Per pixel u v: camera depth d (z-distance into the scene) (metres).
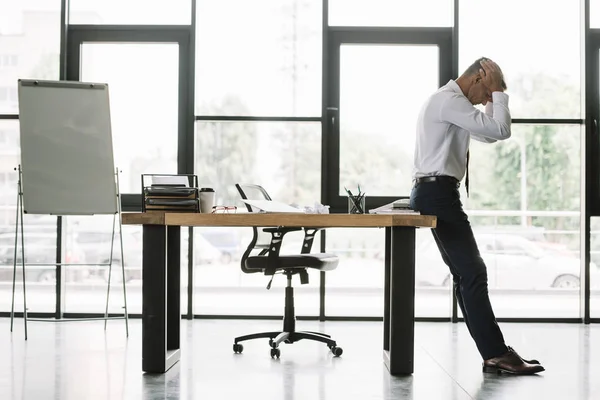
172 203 3.34
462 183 5.58
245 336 4.05
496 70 3.52
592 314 5.50
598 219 5.49
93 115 4.83
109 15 5.55
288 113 5.56
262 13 5.59
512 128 5.56
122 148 5.58
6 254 5.57
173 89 5.57
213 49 5.57
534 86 5.54
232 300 5.56
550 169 5.55
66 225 5.55
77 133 4.79
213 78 5.57
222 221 3.27
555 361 3.85
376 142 5.54
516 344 4.46
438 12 5.54
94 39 5.55
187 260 5.48
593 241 5.49
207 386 3.14
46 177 4.71
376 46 5.56
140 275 5.59
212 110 5.56
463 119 3.42
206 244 5.58
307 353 4.01
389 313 3.82
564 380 3.33
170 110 5.57
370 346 4.27
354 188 5.53
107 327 5.02
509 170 5.56
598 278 5.51
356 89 5.55
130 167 5.58
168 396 2.94
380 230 5.54
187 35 5.54
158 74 5.58
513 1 5.54
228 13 5.58
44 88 4.76
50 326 5.06
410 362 3.42
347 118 5.54
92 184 4.79
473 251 3.49
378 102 5.54
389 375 3.41
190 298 5.46
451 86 3.58
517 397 2.99
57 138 4.75
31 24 5.58
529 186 5.56
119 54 5.60
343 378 3.33
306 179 5.54
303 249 4.22
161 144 5.58
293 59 5.56
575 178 5.55
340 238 5.55
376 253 5.54
